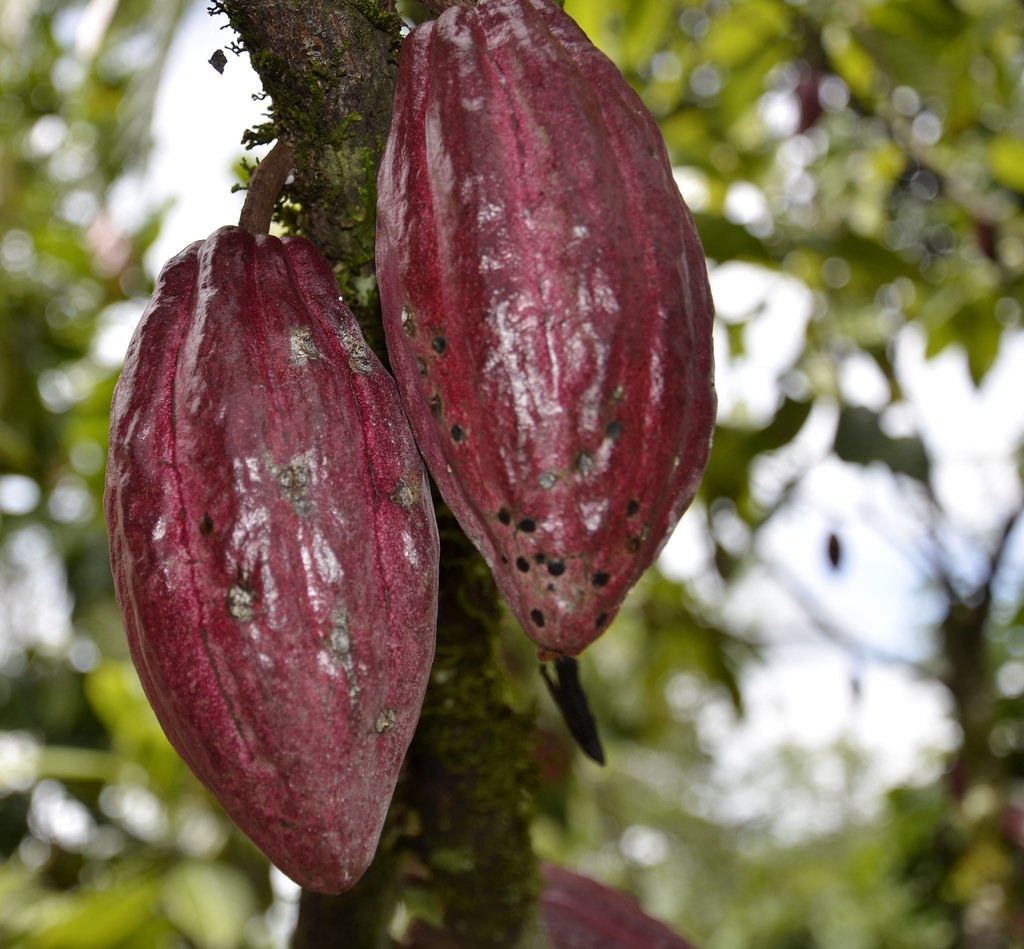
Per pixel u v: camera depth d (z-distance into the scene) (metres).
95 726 2.16
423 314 0.49
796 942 3.92
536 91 0.49
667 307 0.48
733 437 1.36
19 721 2.13
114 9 1.00
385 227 0.51
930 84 1.51
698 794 5.44
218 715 0.47
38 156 2.04
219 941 1.40
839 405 1.26
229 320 0.50
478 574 0.63
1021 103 1.83
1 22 1.62
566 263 0.48
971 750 1.51
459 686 0.64
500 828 0.65
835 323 1.48
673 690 2.75
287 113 0.56
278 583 0.47
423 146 0.50
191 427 0.49
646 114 0.51
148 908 1.25
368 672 0.48
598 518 0.47
